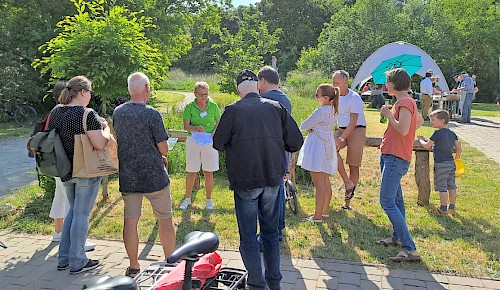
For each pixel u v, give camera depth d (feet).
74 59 22.44
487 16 117.91
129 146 13.46
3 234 18.02
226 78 64.54
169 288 8.97
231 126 11.80
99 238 17.52
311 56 119.24
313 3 203.62
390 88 14.82
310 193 23.50
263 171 11.74
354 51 110.63
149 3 70.13
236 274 10.41
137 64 23.12
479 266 14.83
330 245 16.55
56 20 69.62
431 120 19.94
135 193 13.66
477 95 122.42
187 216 19.76
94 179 14.48
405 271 14.52
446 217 19.63
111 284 7.23
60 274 14.51
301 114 38.78
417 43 109.70
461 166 20.01
